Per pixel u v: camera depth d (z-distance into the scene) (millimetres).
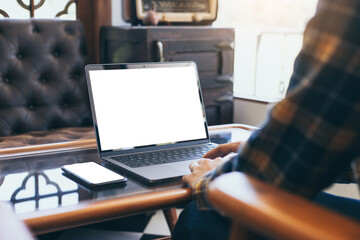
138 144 1141
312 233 395
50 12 2498
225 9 2934
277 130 597
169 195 793
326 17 583
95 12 2594
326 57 566
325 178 590
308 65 591
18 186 850
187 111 1241
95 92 1106
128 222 2105
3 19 2105
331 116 558
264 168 604
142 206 767
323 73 565
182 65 1262
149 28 2262
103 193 816
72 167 959
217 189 517
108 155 1091
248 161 625
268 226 432
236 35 2906
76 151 1162
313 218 424
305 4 2531
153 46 2291
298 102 582
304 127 573
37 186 852
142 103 1169
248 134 1419
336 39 563
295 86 605
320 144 564
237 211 469
